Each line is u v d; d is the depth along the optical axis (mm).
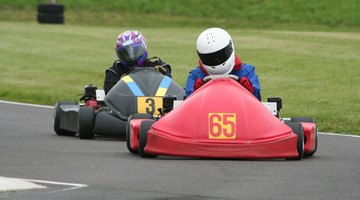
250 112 34344
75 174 30438
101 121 45438
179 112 34938
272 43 111688
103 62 102250
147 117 37812
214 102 34719
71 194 26016
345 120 58344
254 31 129250
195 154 33750
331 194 25953
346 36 119375
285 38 117188
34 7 194750
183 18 184750
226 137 33781
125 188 27188
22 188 27000
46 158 35656
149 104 45375
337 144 45094
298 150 34500
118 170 31391
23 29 144500
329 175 30125
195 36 128375
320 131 54438
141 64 49375
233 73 38406
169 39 123500
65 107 49062
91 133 45719
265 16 181625
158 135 34312
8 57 107062
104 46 118125
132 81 46656
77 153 37844
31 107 68750
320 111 63375
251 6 188875
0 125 54469
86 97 50312
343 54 99500
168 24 178250
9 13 187750
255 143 33531
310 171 31094
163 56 104062
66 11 189250
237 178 29203
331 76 84000
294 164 33094
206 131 33969
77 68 97125
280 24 175125
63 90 80312
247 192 26297
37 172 31062
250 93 35719
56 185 27766
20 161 34562
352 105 66312
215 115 34250
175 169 31453
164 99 38781
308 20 176750
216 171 30844
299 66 91500
